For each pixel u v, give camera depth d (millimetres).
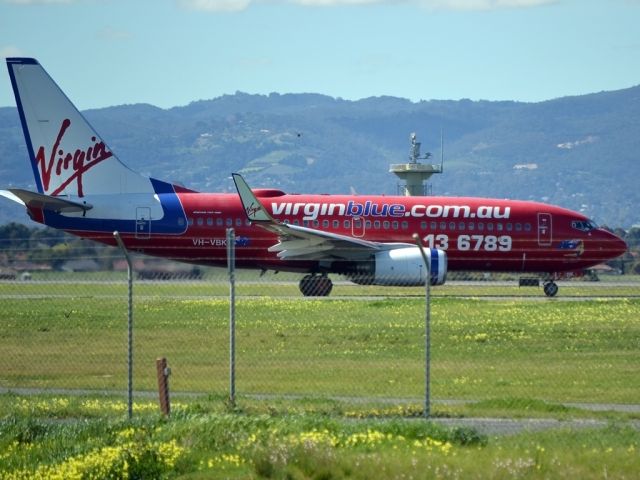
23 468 76312
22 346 142250
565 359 132750
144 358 132875
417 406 99938
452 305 191625
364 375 120125
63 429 86625
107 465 74000
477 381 116500
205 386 113812
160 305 185500
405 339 147375
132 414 93125
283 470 72500
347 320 167375
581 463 73875
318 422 84750
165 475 73875
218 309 180875
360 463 72562
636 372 123188
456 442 80812
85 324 161125
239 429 82438
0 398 105688
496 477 70625
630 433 84688
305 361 130375
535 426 91312
